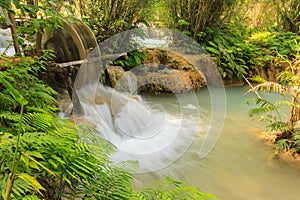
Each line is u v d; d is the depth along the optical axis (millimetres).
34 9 2488
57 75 3881
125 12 6086
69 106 3572
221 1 7391
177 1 7367
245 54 7551
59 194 1619
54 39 3875
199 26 7391
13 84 2375
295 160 3227
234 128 4148
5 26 4957
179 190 1719
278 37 8594
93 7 5906
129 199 1531
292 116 3506
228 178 2848
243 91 6613
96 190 1607
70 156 1577
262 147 3545
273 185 2756
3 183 1210
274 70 7477
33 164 1027
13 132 1848
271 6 9469
